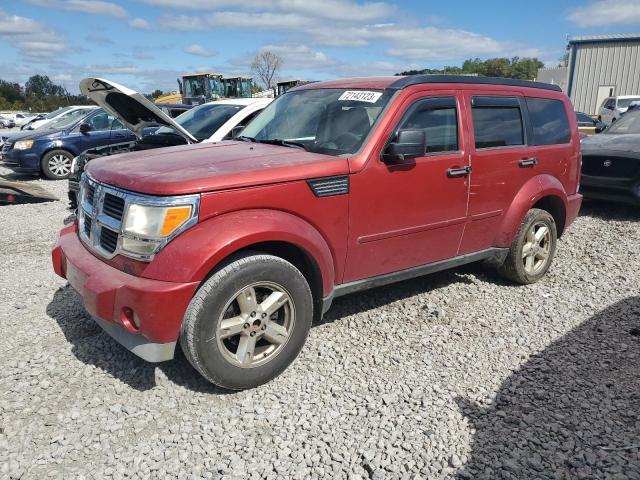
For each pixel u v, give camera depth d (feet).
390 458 9.17
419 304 15.78
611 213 27.78
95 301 10.33
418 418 10.26
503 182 15.76
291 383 11.53
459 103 14.65
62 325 14.02
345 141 13.02
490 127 15.49
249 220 10.62
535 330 14.24
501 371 12.11
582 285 17.56
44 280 17.49
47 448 9.43
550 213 18.49
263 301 11.16
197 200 10.19
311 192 11.60
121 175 11.15
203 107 28.35
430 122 13.94
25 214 28.37
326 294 12.26
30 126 56.39
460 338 13.71
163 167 11.36
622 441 9.62
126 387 11.25
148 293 9.78
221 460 9.16
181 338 10.34
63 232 13.55
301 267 12.39
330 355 12.67
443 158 14.05
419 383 11.54
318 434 9.83
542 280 18.07
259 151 12.96
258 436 9.80
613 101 81.20
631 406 10.69
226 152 12.88
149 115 19.01
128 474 8.81
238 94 77.97
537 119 17.12
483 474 8.82
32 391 11.05
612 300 16.24
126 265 10.52
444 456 9.23
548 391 11.25
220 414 10.43
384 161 12.80
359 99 13.87
